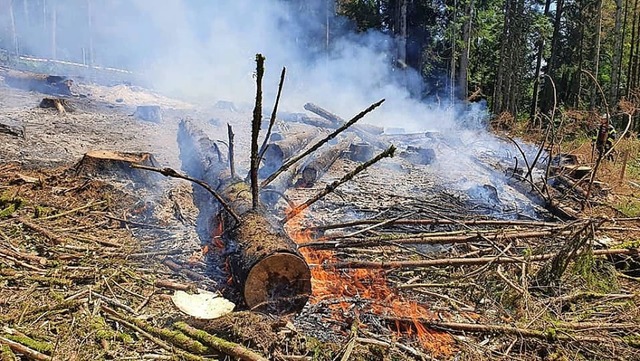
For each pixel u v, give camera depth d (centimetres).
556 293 384
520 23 2292
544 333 320
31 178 569
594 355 311
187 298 316
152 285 366
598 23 2067
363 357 291
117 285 358
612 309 370
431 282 391
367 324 328
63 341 280
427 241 426
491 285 379
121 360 273
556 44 2484
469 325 326
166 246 439
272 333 300
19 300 324
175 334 293
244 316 309
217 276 383
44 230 436
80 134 866
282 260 325
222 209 433
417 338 319
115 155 616
